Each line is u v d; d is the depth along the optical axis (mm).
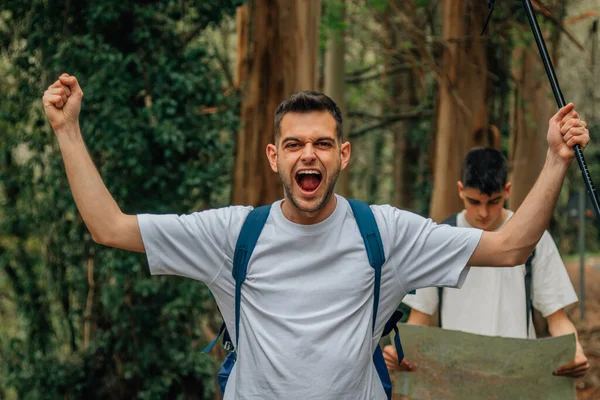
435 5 10375
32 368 8102
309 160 2350
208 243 2471
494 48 8617
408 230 2482
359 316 2414
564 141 2410
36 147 7828
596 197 2352
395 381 3797
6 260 8102
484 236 2480
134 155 7250
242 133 7680
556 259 3711
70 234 7914
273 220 2451
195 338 7945
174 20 7543
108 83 7176
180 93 7449
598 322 12352
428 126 14039
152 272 2506
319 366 2348
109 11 7156
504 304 3738
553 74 2521
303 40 7492
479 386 3619
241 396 2434
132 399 7820
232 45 11047
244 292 2447
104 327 7922
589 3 11547
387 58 11750
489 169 3697
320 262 2404
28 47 7656
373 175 17625
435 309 3875
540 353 3518
